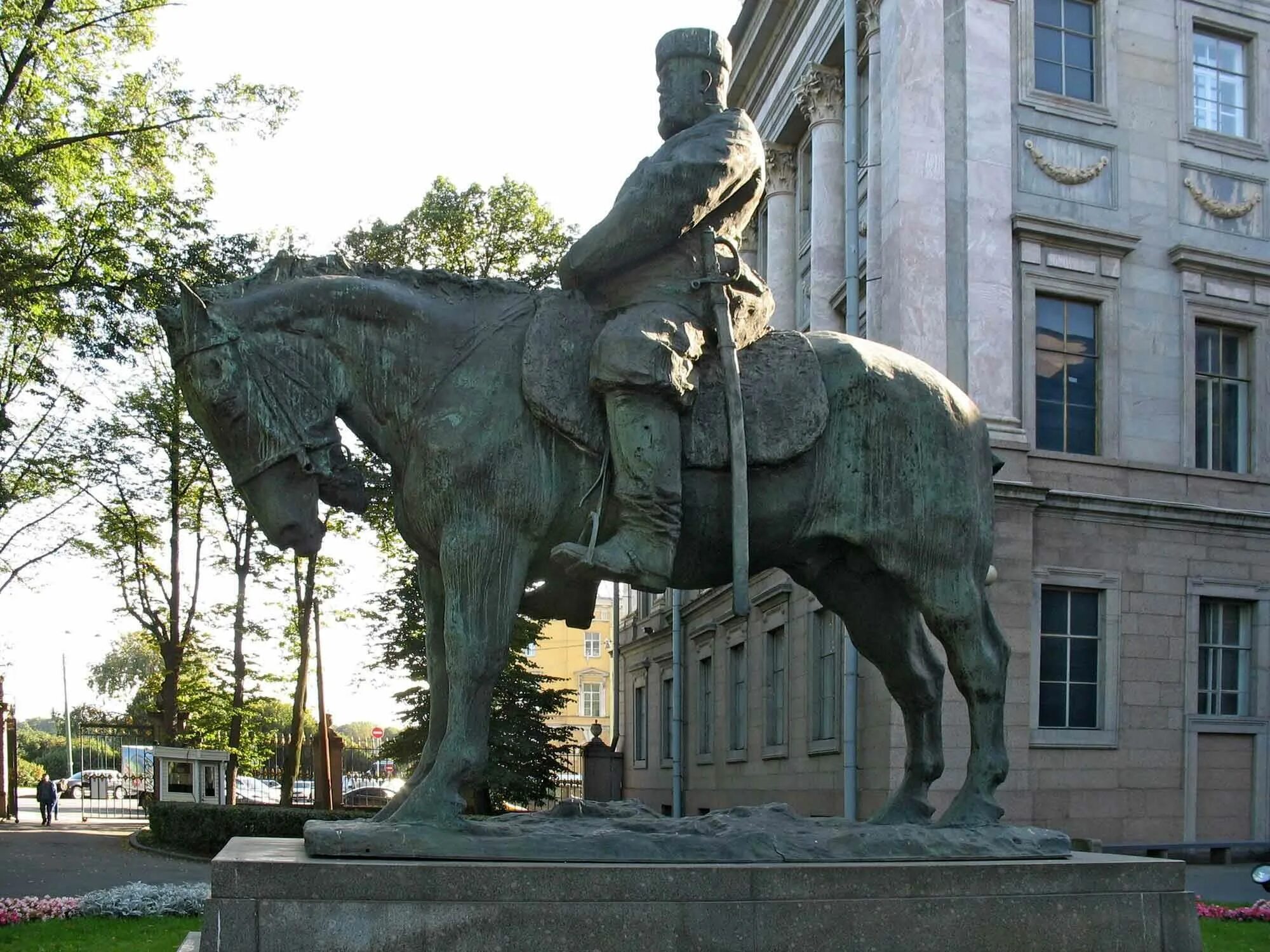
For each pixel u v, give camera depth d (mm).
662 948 4070
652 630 30422
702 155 4730
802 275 21844
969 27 16453
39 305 16875
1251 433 17797
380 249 23859
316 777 26375
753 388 4867
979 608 5016
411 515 4633
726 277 4828
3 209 15695
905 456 4957
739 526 4633
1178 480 16938
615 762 23938
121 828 26891
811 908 4203
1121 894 4516
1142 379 17094
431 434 4559
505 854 4230
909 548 4934
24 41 17047
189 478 25922
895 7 16344
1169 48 17938
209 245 17750
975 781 4973
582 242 4785
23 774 61500
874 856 4543
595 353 4609
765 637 20781
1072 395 16781
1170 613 16688
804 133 21953
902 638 5387
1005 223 16219
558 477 4625
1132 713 16328
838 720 17078
